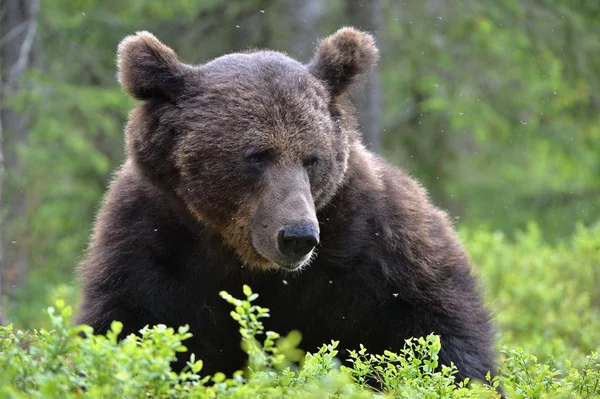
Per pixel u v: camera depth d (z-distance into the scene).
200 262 11.03
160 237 10.97
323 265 11.09
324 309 11.31
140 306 11.01
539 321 17.08
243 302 7.95
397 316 11.30
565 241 30.56
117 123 31.30
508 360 11.84
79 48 28.73
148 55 11.06
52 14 30.08
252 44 29.84
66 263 29.73
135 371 7.26
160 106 11.16
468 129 35.28
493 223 34.59
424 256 11.37
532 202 34.94
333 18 31.03
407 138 33.69
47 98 27.48
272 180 10.39
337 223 11.02
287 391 7.93
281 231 9.99
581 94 29.52
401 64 32.53
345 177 11.15
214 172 10.61
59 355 7.68
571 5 28.42
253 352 7.63
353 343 11.53
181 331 7.64
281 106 10.65
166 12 30.22
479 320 11.59
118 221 11.18
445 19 31.14
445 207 36.34
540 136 32.84
